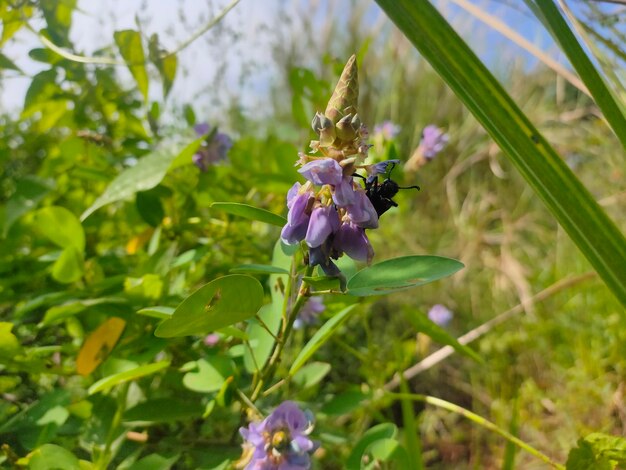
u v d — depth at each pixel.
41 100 0.26
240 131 0.44
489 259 0.45
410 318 0.20
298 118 0.28
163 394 0.21
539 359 0.34
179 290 0.21
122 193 0.21
